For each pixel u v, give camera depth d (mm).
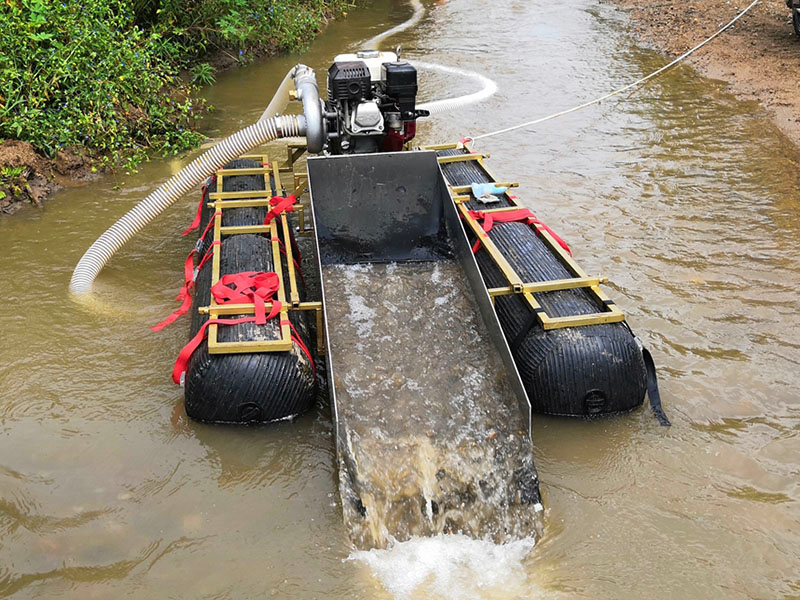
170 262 6883
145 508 4277
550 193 8250
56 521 4184
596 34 15922
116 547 4035
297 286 5824
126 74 9414
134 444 4715
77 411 4992
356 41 15344
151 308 6137
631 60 13797
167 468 4547
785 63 12875
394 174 5762
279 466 4570
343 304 5277
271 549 4031
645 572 3893
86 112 9133
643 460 4617
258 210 6348
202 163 6340
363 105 5988
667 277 6578
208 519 4215
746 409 5039
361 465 4152
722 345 5668
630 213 7785
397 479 4129
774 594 3764
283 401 4703
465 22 17234
